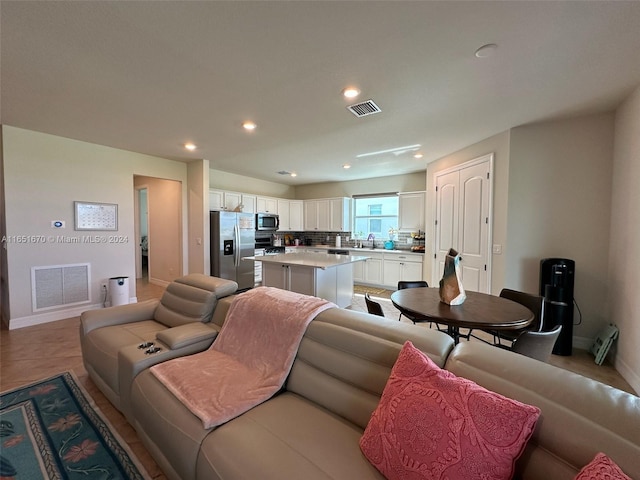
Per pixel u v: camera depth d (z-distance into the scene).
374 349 1.32
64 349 2.87
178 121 3.03
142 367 1.67
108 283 4.12
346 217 6.76
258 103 2.58
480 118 2.89
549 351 1.69
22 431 1.73
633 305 2.30
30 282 3.47
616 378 2.41
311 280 3.74
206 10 1.47
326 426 1.22
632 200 2.34
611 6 1.41
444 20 1.53
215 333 2.05
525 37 1.66
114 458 1.55
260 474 0.97
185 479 1.19
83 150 3.83
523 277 3.14
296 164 5.15
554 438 0.81
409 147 3.93
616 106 2.64
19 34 1.66
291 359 1.54
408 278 5.60
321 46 1.76
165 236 5.58
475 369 1.05
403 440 0.92
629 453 0.70
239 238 5.51
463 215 3.92
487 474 0.79
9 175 3.27
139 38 1.70
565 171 2.95
